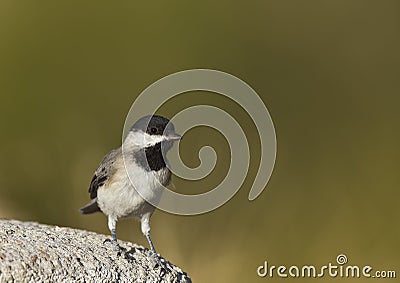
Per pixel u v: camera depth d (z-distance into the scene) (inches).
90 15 803.4
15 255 325.7
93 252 358.0
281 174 735.1
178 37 804.0
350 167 748.0
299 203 708.7
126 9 807.1
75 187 743.1
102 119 779.4
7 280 311.9
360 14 846.5
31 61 783.1
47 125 769.6
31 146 761.6
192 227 660.7
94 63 791.7
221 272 642.8
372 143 767.7
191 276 639.8
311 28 834.8
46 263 327.9
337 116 792.3
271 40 821.2
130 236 668.7
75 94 781.9
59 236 373.1
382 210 696.4
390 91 813.9
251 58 808.3
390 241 666.8
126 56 795.4
